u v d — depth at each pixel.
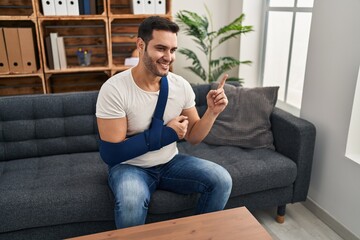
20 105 1.89
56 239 1.56
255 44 2.90
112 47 2.92
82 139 2.00
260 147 2.02
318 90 1.96
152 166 1.59
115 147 1.46
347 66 1.74
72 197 1.51
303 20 2.35
